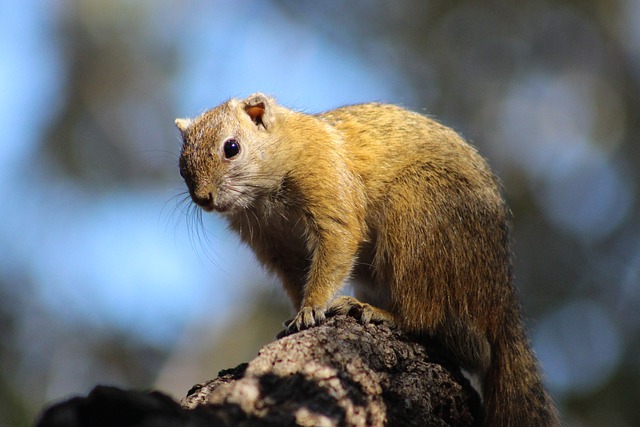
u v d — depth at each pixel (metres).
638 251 20.44
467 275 8.70
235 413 5.43
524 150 21.95
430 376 7.41
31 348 21.41
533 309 20.08
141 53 23.03
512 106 22.34
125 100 22.86
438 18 22.80
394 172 9.12
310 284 9.07
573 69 22.81
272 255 9.89
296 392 5.95
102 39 22.91
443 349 8.61
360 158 9.23
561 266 20.44
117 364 21.52
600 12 22.83
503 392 8.71
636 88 22.73
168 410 4.97
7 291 21.75
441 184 8.88
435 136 9.22
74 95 22.81
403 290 8.78
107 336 21.64
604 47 22.81
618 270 20.30
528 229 20.95
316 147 9.39
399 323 8.65
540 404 8.73
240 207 9.48
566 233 20.72
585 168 21.66
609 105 22.52
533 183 21.58
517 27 22.77
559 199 21.27
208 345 21.25
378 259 9.14
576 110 22.34
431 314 8.64
